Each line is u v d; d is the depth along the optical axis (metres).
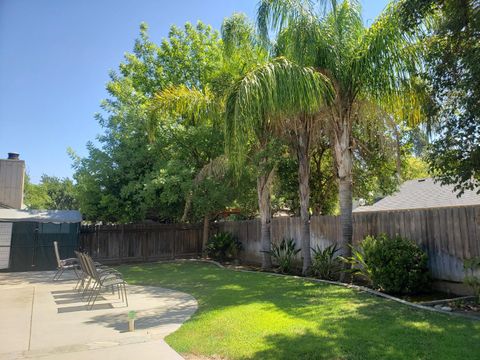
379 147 12.46
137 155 17.14
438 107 7.54
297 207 18.22
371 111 10.70
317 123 11.55
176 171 16.02
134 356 5.00
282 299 7.96
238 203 18.12
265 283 10.33
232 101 9.53
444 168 7.07
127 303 8.45
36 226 16.28
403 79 9.17
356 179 15.13
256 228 17.27
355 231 11.77
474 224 8.27
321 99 9.66
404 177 17.52
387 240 9.11
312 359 4.51
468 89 6.37
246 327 5.93
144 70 22.33
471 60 6.26
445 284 8.86
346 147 10.79
